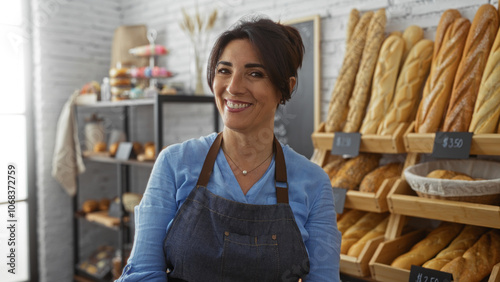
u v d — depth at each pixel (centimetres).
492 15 153
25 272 324
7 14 308
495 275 129
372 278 156
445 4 177
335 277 100
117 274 297
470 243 150
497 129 144
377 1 199
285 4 239
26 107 319
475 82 151
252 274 95
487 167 157
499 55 144
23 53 316
